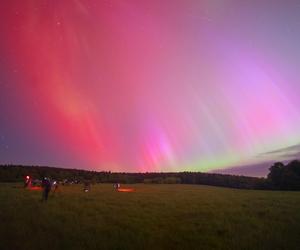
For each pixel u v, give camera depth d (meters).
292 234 16.25
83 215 21.69
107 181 99.81
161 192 47.69
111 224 18.52
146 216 21.36
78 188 53.62
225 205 28.09
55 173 90.25
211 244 14.45
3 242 13.89
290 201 32.22
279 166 80.12
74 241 14.38
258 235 15.98
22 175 85.25
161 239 14.96
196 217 21.16
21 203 27.73
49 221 19.11
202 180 106.75
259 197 38.09
